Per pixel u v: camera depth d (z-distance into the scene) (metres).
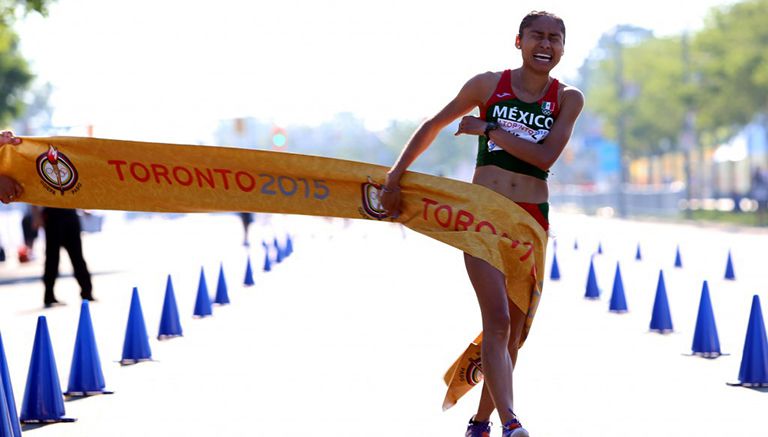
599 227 59.72
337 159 8.23
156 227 74.88
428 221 8.09
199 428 10.10
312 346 15.09
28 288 27.11
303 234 55.34
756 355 11.86
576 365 13.27
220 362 13.88
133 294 14.22
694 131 79.19
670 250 36.78
